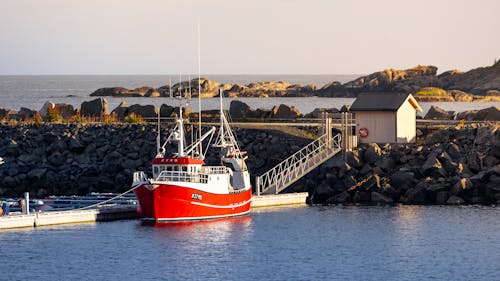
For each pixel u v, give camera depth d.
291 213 176.62
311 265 138.75
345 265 138.50
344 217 172.12
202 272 134.38
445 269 136.62
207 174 164.50
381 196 188.12
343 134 199.62
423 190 185.88
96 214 167.00
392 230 160.88
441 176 188.00
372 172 192.12
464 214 173.50
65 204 177.62
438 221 167.50
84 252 144.62
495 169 185.62
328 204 187.12
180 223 163.38
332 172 192.62
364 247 149.25
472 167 190.50
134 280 130.38
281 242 152.38
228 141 188.75
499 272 135.00
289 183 189.62
